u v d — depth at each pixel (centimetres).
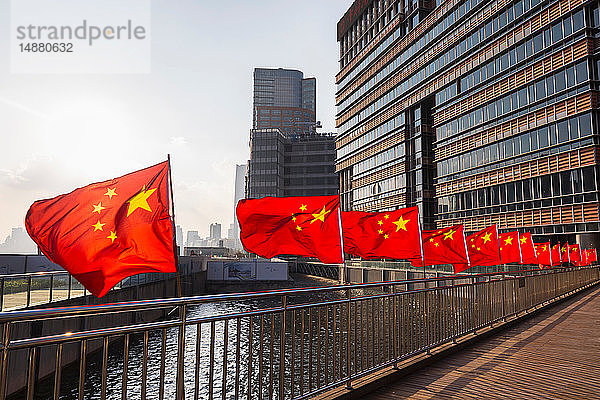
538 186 4116
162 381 390
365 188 7475
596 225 3553
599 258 3584
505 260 2209
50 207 586
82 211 590
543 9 4125
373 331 632
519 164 4328
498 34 4653
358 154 7800
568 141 3828
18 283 2003
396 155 6412
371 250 1127
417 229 1088
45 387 1775
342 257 768
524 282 1270
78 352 2138
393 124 6550
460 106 5153
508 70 4506
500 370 683
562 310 1380
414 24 6144
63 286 2286
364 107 7544
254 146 11544
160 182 621
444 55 5462
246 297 444
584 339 921
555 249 2966
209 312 3791
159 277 4119
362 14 7762
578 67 3794
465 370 684
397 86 6488
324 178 11575
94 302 2505
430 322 764
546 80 4078
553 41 4034
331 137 11869
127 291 3192
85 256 586
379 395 568
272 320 484
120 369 1997
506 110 4509
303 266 8769
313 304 531
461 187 5125
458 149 5181
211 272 7288
